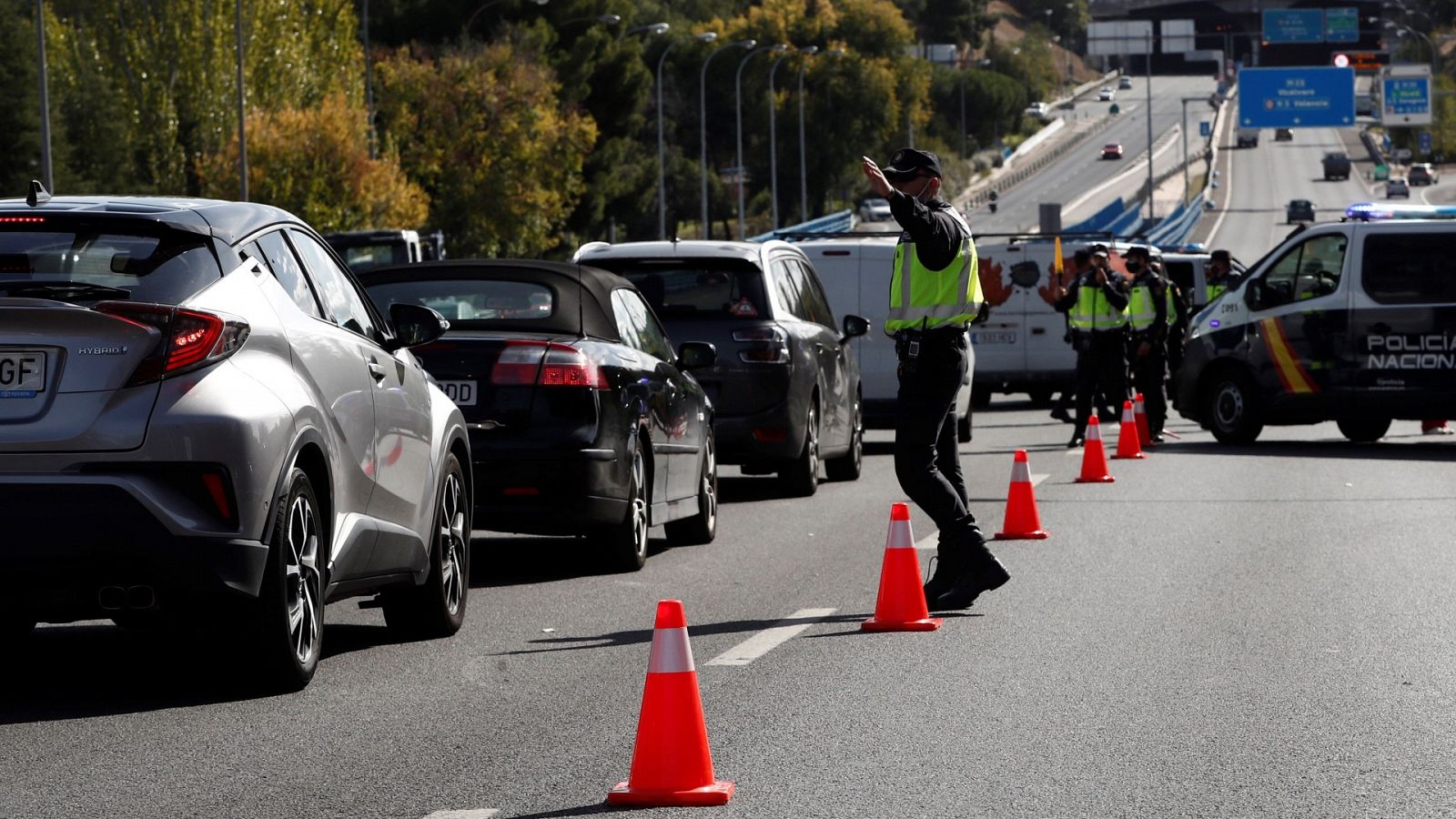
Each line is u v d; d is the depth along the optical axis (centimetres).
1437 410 6094
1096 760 1894
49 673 2370
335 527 2275
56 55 18325
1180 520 4188
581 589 3200
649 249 4662
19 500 1973
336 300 2436
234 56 18338
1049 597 3042
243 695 2214
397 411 2491
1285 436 7012
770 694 2242
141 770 1847
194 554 2005
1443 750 1933
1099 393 7706
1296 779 1811
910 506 4625
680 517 3747
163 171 18300
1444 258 6103
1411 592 3073
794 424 4666
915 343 2908
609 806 1712
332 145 17025
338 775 1831
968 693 2242
